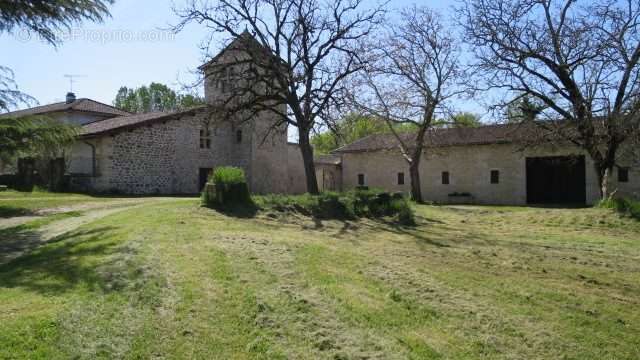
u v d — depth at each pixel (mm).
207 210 13617
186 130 28391
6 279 6516
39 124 17188
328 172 39844
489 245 12023
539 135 21625
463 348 5242
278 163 33062
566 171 31547
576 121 19828
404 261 8961
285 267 7406
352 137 43469
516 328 5891
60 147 19344
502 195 31500
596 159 20453
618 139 19594
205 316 5312
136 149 25719
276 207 14711
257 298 5891
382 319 5727
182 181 28062
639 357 5434
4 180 27578
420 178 34969
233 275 6719
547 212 20375
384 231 13445
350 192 17188
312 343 4922
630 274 9258
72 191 25078
